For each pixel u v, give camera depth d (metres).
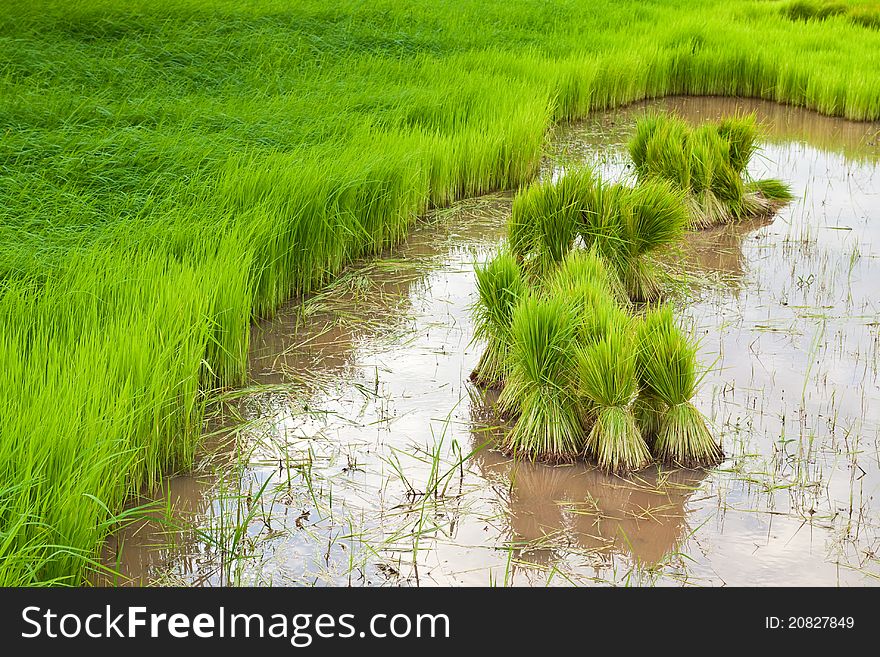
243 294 6.20
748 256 8.47
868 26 19.50
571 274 6.33
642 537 4.48
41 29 12.20
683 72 16.36
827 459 5.12
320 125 9.83
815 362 6.29
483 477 5.00
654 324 5.35
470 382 6.09
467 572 4.20
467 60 13.98
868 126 14.14
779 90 15.67
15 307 5.38
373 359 6.39
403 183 8.70
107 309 5.57
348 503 4.70
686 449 5.12
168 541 4.39
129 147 8.50
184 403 5.11
